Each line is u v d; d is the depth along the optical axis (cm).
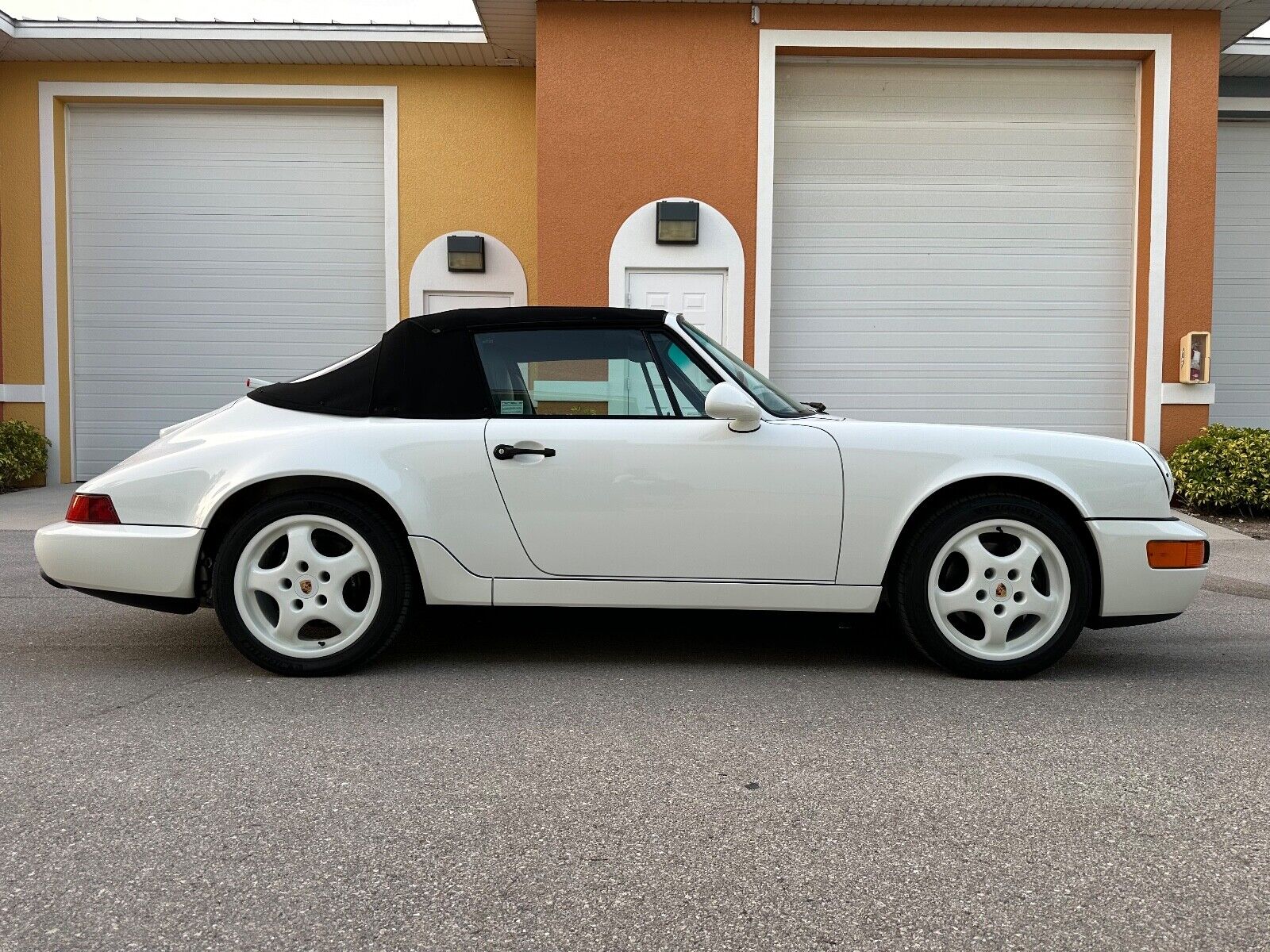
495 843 226
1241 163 1091
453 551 355
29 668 374
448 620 459
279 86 1005
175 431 386
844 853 222
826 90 927
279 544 363
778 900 201
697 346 368
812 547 352
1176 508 834
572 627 445
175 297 1044
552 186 877
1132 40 880
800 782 262
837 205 936
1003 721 313
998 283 939
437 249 1016
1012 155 930
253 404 376
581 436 354
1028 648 354
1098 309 939
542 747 288
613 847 224
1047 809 246
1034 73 922
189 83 1005
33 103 1004
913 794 255
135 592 355
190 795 252
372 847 224
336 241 1043
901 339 943
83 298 1043
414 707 326
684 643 415
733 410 340
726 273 887
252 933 188
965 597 353
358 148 1036
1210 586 557
